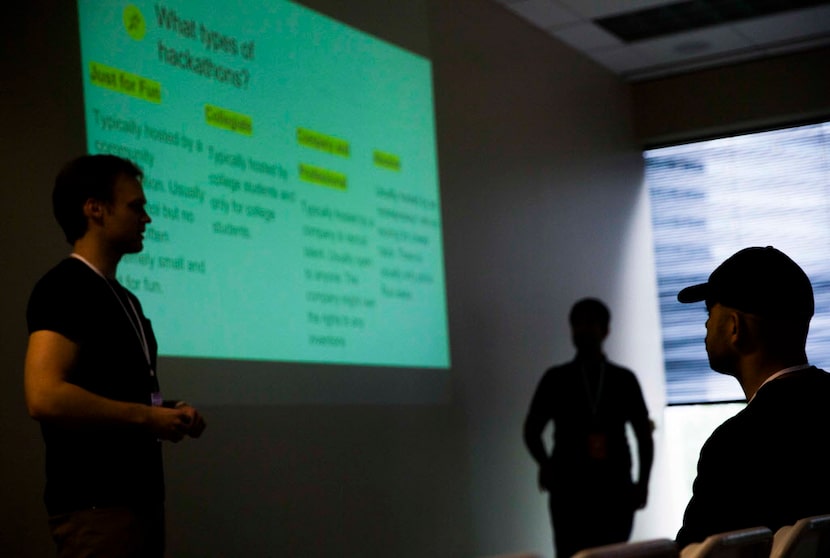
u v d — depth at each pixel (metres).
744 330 1.77
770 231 7.22
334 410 4.06
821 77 6.90
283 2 4.00
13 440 2.76
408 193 4.67
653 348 7.27
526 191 5.80
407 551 4.45
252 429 3.63
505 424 5.33
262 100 3.83
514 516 5.32
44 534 2.82
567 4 5.80
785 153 7.21
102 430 1.87
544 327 5.83
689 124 7.25
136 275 3.18
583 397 4.70
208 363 3.44
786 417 1.65
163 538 2.04
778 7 6.07
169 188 3.36
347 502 4.11
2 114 2.85
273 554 3.69
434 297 4.79
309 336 3.96
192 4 3.55
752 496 1.63
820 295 7.07
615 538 4.61
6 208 2.83
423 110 4.86
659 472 7.16
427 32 4.99
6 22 2.89
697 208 7.41
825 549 1.49
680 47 6.70
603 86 6.96
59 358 1.88
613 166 6.99
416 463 4.57
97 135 3.13
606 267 6.70
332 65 4.26
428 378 4.70
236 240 3.62
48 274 1.98
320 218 4.07
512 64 5.80
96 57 3.16
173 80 3.44
